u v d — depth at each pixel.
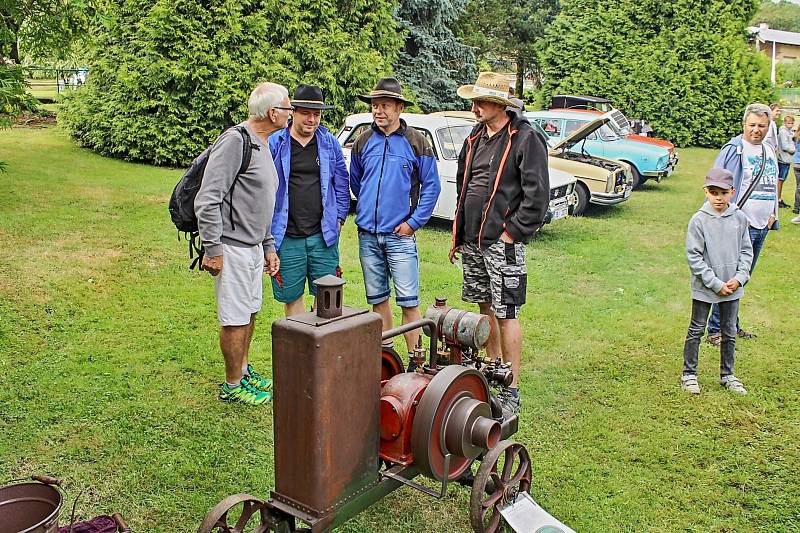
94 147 14.09
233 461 3.72
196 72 13.18
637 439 4.14
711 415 4.46
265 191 4.11
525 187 4.23
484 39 30.34
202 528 2.55
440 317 3.27
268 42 13.84
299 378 2.48
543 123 14.95
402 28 18.50
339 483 2.57
